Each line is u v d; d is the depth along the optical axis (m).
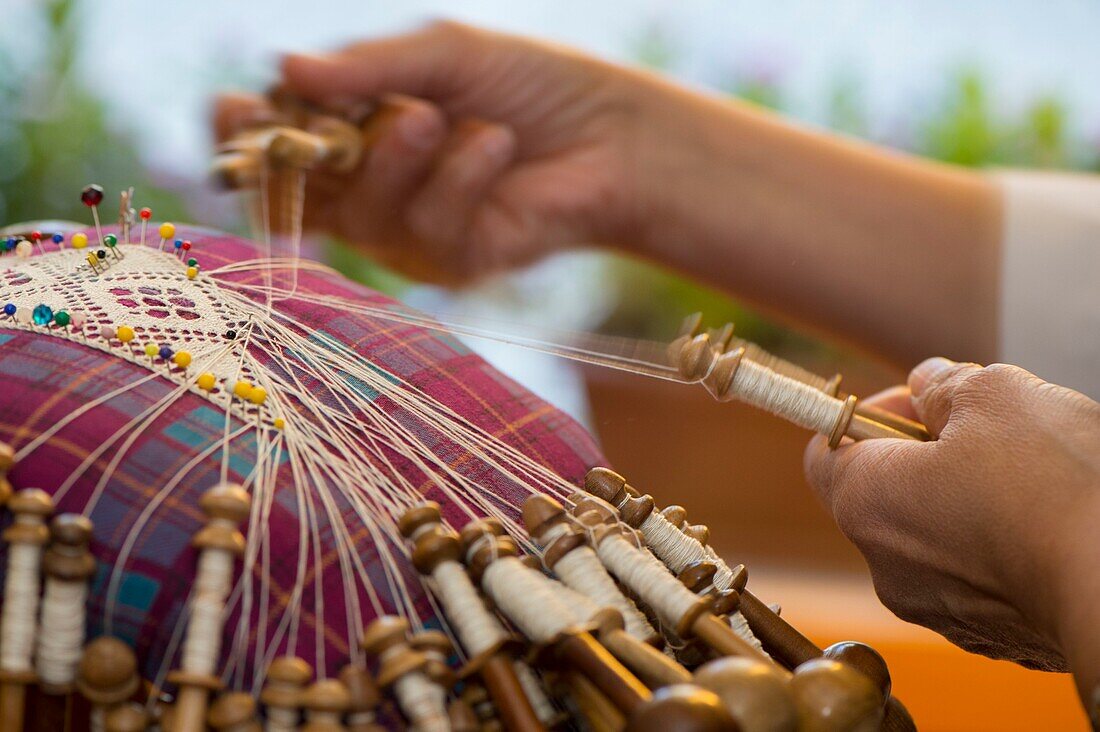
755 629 0.45
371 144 0.75
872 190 0.89
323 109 0.75
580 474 0.47
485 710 0.40
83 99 1.25
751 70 1.37
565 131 0.88
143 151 1.28
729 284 0.95
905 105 1.33
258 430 0.42
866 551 0.48
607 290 1.25
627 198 0.90
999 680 0.89
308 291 0.49
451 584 0.40
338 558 0.41
